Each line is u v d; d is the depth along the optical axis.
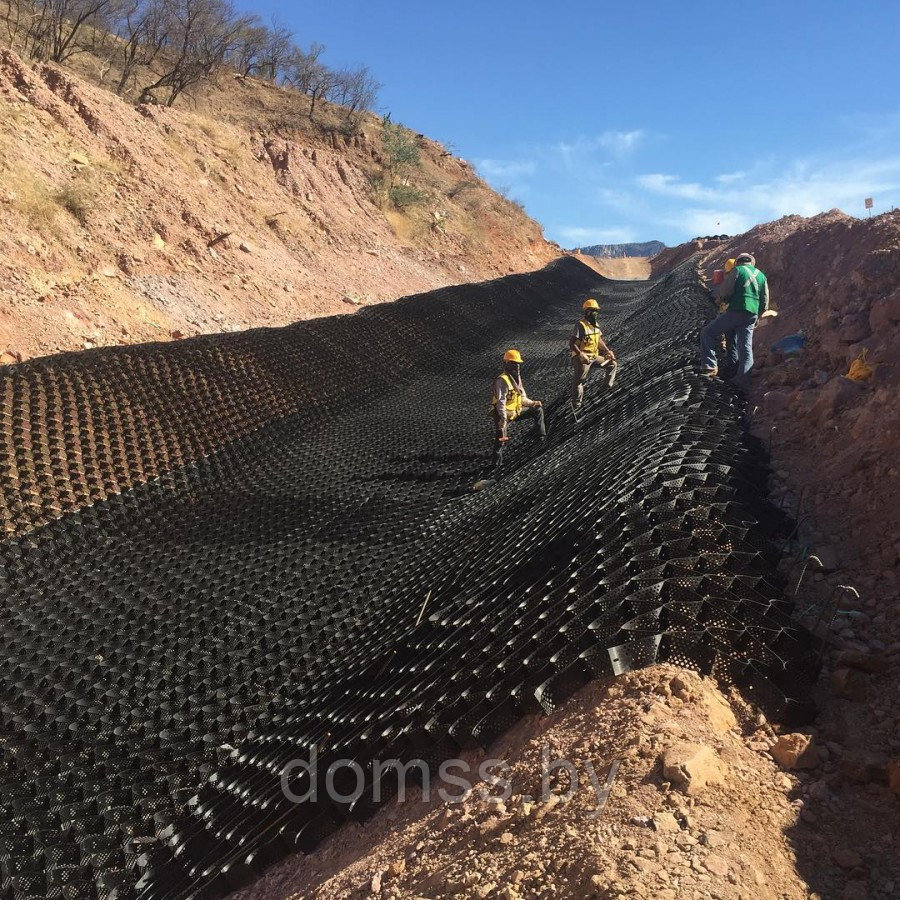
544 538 6.21
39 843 5.23
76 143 19.50
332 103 40.97
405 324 17.64
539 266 45.12
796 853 3.01
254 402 13.05
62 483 10.23
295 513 10.04
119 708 6.69
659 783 3.24
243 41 39.62
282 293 21.73
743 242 25.52
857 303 8.63
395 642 6.10
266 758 5.56
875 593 4.75
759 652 3.96
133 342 15.76
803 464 6.73
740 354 9.07
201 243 20.75
